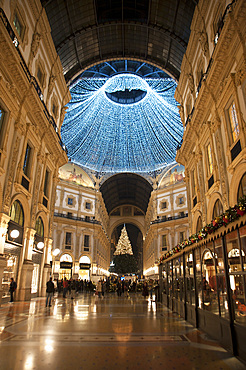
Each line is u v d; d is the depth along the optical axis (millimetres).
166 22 20969
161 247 40938
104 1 20188
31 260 16016
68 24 20734
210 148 14961
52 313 11047
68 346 5863
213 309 7117
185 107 21000
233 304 5816
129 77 31375
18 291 14977
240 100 10523
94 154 40531
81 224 40094
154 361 4949
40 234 19141
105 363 4785
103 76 31078
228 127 12172
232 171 11227
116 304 16094
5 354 5219
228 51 11250
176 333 7418
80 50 23703
